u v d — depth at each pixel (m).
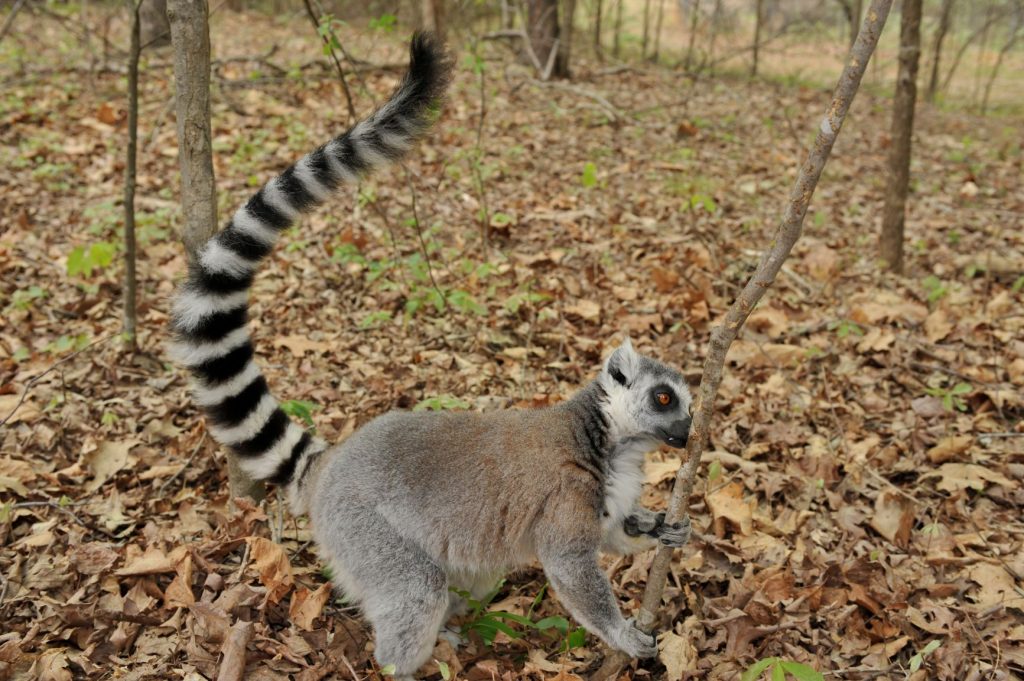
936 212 2.47
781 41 4.95
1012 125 3.75
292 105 2.90
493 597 1.14
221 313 1.00
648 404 0.99
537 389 1.49
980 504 1.27
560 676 0.96
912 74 1.87
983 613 1.06
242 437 1.05
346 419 1.37
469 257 1.94
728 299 1.82
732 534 1.21
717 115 3.33
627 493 1.01
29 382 1.33
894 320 1.73
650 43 5.28
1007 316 1.76
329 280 1.83
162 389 1.45
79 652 0.95
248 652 0.96
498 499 0.97
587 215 2.19
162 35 1.47
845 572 1.11
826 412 1.46
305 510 1.06
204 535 1.14
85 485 1.22
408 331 1.66
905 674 0.99
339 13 4.00
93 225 1.91
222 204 2.07
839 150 3.00
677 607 1.10
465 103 3.03
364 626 1.04
